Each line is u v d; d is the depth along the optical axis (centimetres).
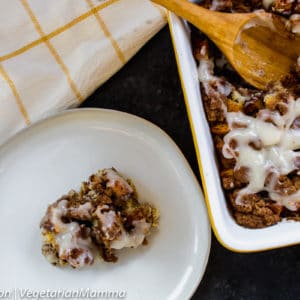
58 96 66
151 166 65
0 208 65
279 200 56
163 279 64
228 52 56
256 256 65
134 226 62
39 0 66
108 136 65
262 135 56
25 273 64
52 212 62
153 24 66
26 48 66
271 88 57
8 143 65
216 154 58
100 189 62
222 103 57
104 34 66
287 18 57
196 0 58
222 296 65
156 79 67
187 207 64
